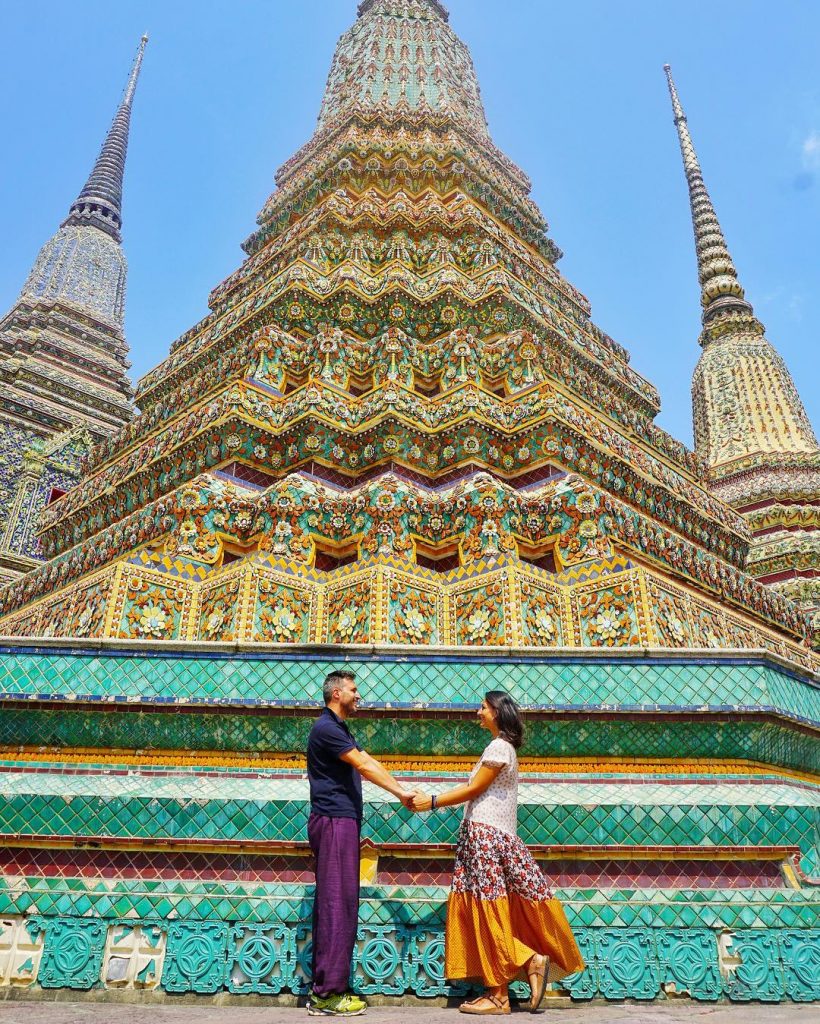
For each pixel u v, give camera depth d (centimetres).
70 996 459
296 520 804
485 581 729
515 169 1711
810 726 622
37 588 1032
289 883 500
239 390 927
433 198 1324
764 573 1752
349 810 448
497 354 1052
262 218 1571
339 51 2025
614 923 486
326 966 410
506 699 487
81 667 576
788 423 2047
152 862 507
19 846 503
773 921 488
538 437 917
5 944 471
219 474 901
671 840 521
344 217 1249
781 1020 387
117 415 2350
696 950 480
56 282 2736
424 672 595
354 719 580
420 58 1798
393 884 512
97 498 1088
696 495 1166
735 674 583
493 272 1147
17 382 2231
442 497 839
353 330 1101
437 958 471
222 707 568
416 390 1031
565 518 813
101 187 3216
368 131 1517
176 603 742
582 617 731
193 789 536
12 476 2028
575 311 1369
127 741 569
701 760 576
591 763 579
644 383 1403
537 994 418
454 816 535
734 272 2473
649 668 591
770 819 531
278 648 594
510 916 442
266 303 1113
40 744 565
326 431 914
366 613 709
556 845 516
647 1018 395
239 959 467
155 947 473
